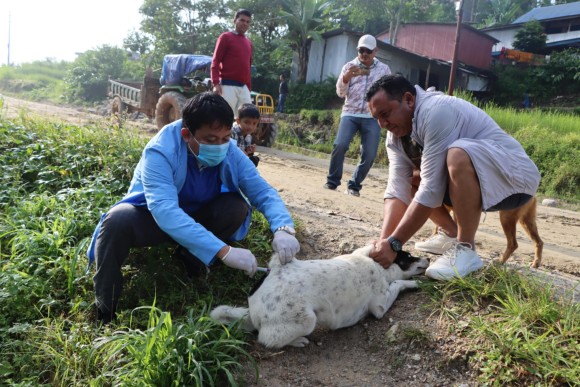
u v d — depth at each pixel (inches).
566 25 1240.2
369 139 270.5
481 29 1305.4
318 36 984.3
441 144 125.3
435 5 1429.6
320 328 128.5
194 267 139.9
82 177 204.8
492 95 1015.0
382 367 115.1
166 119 470.9
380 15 1178.0
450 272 131.6
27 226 158.6
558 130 570.3
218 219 133.5
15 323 122.2
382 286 128.9
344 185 357.4
